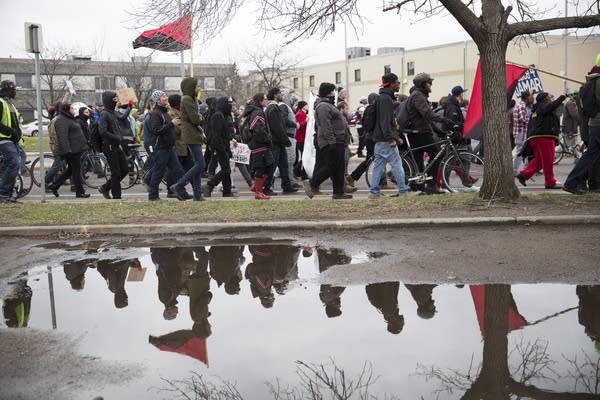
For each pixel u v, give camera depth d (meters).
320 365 4.00
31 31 10.78
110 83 53.56
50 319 5.03
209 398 3.57
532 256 6.46
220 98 11.49
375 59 64.56
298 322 4.82
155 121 10.43
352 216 8.50
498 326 4.61
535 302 5.12
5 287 5.98
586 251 6.57
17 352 4.30
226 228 8.15
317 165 10.43
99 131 11.36
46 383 3.79
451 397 3.51
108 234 8.27
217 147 11.44
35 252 7.39
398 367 3.93
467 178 10.95
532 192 10.55
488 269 6.07
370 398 3.52
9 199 10.97
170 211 9.34
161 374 3.91
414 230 7.89
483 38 8.98
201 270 6.46
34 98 67.31
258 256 6.95
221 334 4.61
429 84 10.63
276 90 11.58
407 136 10.80
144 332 4.69
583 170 9.62
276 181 15.30
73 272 6.49
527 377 3.74
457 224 7.97
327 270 6.26
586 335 4.39
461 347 4.23
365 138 11.70
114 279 6.21
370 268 6.25
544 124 11.06
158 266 6.67
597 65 9.29
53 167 12.92
